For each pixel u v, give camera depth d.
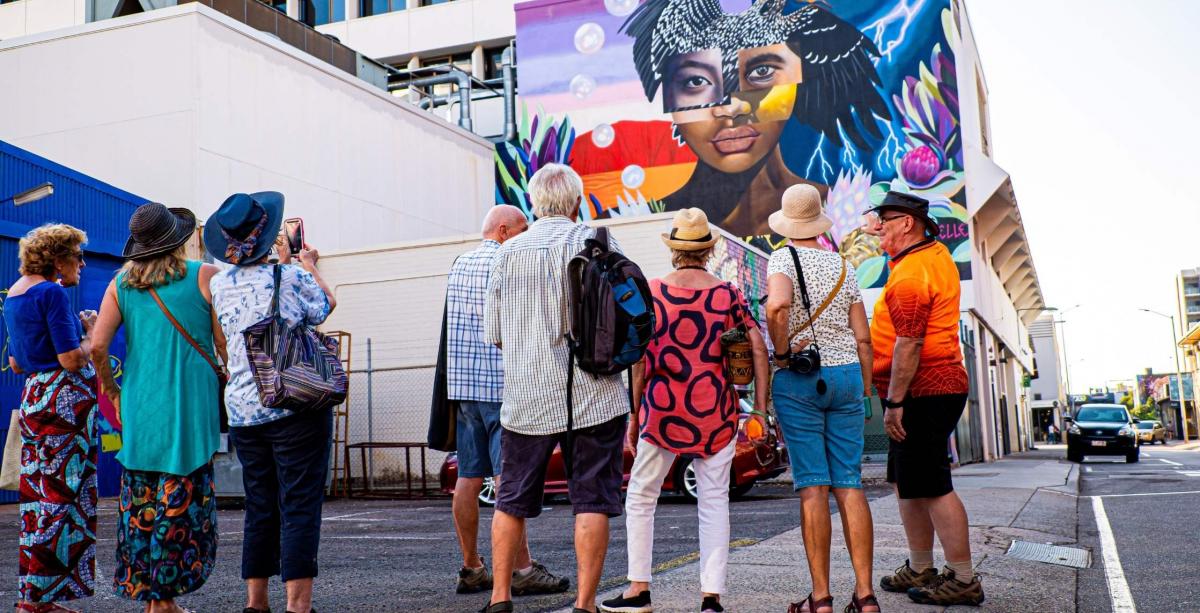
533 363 3.90
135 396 3.92
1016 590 4.95
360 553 6.99
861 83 25.05
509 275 4.00
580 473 3.83
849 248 24.58
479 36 37.12
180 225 4.07
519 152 27.77
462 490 4.91
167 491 3.89
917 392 4.51
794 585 4.82
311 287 4.11
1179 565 6.10
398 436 17.23
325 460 4.01
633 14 27.34
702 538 4.14
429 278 17.56
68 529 4.30
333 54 25.52
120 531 3.95
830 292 4.17
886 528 7.27
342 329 17.94
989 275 29.95
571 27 27.80
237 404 3.94
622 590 4.79
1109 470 19.88
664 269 15.92
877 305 4.88
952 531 4.50
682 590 4.70
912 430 4.54
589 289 3.81
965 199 23.91
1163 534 7.76
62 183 13.77
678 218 4.22
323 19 39.34
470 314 4.87
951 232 23.98
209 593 5.14
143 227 3.96
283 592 5.16
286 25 23.81
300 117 19.69
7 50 18.41
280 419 3.89
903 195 4.52
